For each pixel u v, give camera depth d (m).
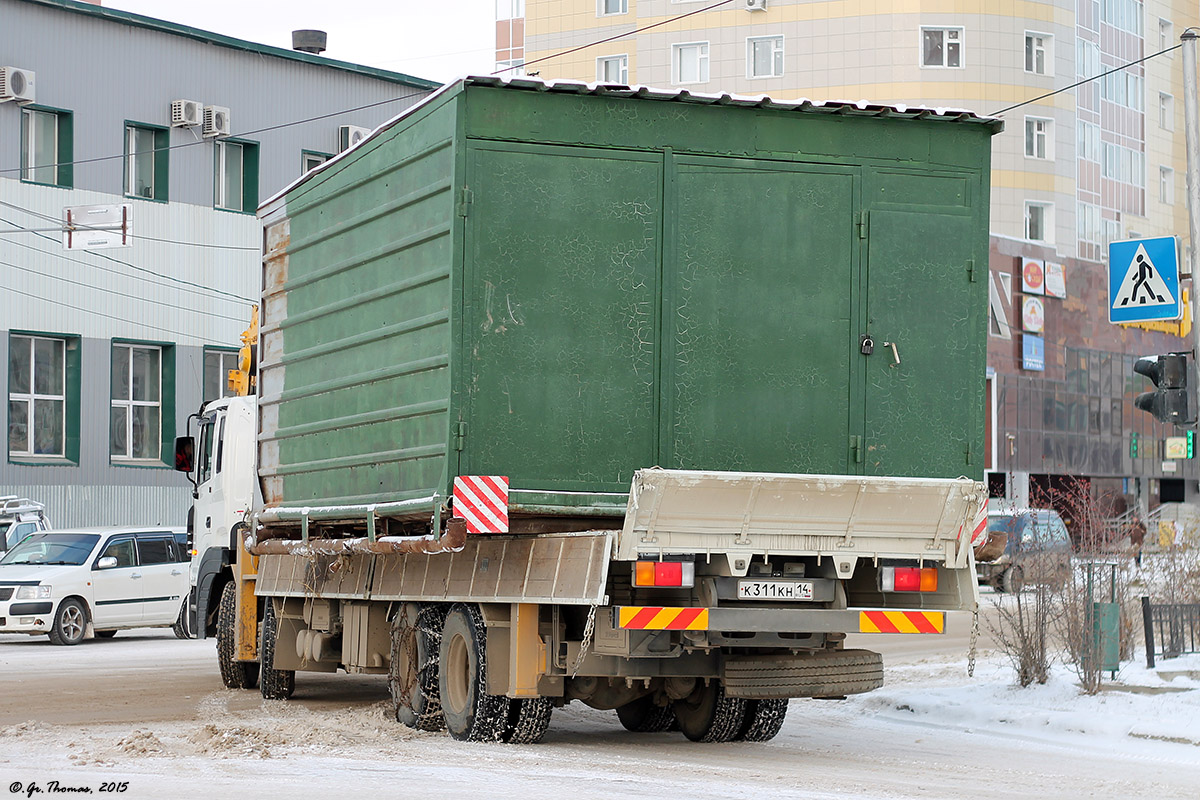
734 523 10.73
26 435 40.56
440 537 10.85
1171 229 75.06
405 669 13.16
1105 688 14.71
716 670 11.54
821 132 11.40
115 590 26.08
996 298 59.41
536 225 10.93
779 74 66.50
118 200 42.34
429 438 11.24
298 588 15.27
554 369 10.91
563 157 10.99
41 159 41.09
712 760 11.38
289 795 8.95
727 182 11.23
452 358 10.76
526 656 11.43
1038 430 60.75
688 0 68.12
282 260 14.98
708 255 11.17
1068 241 66.44
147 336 42.91
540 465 10.86
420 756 11.01
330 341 13.56
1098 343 64.31
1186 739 12.55
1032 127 65.81
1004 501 22.61
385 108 49.06
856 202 11.45
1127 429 65.56
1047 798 9.95
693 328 11.12
